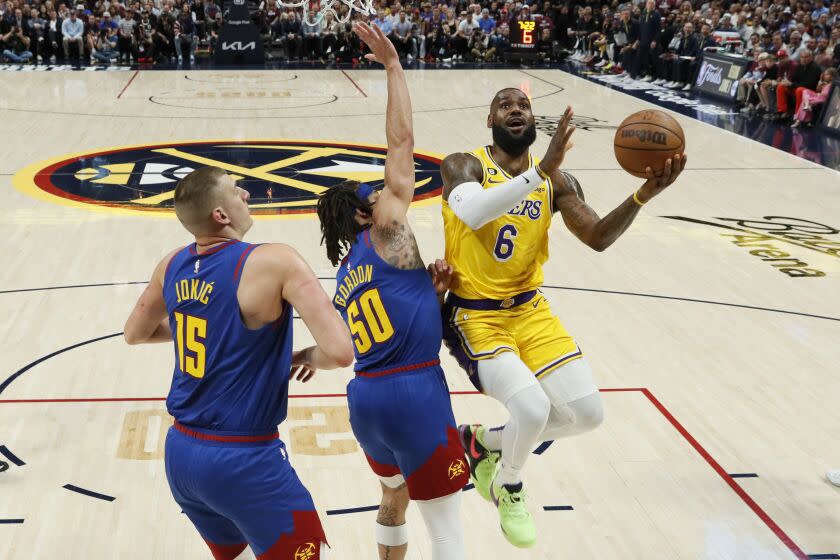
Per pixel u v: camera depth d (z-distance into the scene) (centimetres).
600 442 468
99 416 481
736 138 1305
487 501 405
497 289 347
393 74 314
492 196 315
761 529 394
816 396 527
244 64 2042
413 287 314
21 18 1998
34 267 716
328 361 289
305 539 273
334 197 320
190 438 269
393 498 336
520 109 344
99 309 632
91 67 1952
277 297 266
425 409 310
